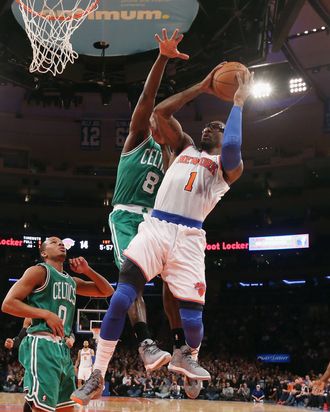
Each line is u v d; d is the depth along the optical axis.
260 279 33.22
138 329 3.97
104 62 16.33
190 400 20.72
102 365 3.59
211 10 14.40
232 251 33.09
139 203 4.85
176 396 22.16
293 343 30.33
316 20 18.91
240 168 3.87
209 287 34.06
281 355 30.03
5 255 32.66
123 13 14.61
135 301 4.09
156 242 3.69
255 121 27.86
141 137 4.88
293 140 28.52
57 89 17.89
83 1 13.61
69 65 16.53
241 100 3.88
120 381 23.08
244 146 29.56
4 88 27.94
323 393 19.05
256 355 30.62
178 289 3.71
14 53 15.62
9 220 32.81
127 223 4.79
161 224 3.76
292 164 28.78
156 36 4.05
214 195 3.88
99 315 20.86
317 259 31.41
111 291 5.54
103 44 15.69
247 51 15.53
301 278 32.62
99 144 29.30
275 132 28.53
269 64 22.83
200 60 16.03
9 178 31.02
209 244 33.06
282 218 32.53
